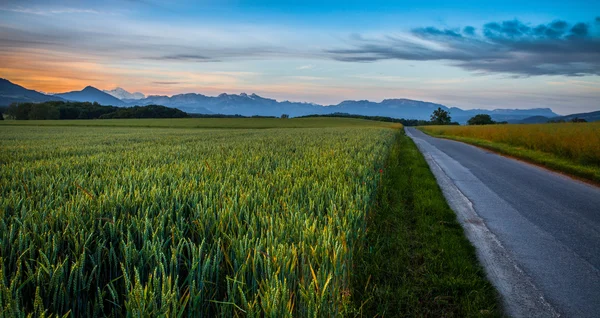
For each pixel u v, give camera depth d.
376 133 30.98
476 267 4.68
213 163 8.71
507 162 17.17
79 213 3.56
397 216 6.75
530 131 24.27
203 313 2.54
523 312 3.68
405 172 12.43
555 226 6.72
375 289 3.82
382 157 11.66
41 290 2.42
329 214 4.39
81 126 65.44
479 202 8.66
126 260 2.65
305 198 5.05
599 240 5.95
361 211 4.66
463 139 35.47
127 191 4.95
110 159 9.95
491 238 5.96
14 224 3.21
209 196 4.42
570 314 3.65
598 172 12.41
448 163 16.67
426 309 3.65
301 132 35.94
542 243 5.75
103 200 4.08
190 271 2.52
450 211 7.27
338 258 3.04
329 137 23.81
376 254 4.59
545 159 16.42
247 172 7.15
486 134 32.41
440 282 4.11
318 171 7.38
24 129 51.25
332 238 3.39
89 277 2.69
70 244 3.07
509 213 7.64
